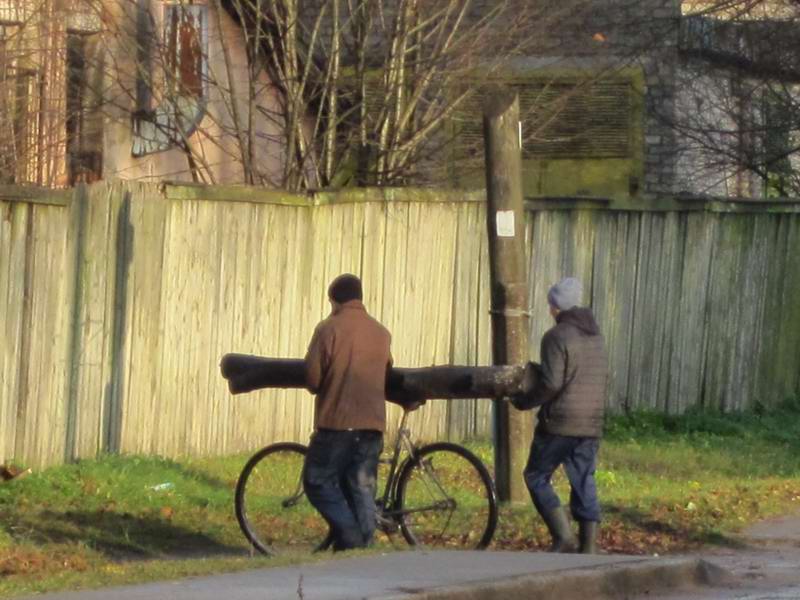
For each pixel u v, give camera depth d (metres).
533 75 83.31
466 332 57.12
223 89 62.38
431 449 36.81
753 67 79.69
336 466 34.91
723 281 64.69
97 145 61.91
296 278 51.94
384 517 36.22
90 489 43.22
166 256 47.50
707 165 82.69
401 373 36.50
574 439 35.88
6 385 42.41
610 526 41.53
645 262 61.66
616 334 60.84
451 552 33.66
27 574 33.91
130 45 61.91
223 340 49.66
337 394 34.69
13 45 51.09
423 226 55.28
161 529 40.47
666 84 85.00
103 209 45.34
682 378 63.31
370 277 53.53
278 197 50.69
